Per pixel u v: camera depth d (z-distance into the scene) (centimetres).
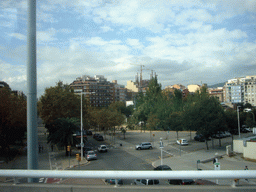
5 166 2661
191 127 4097
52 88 4597
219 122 3853
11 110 3562
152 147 4278
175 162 2836
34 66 465
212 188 382
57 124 3722
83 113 4969
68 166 2714
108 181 730
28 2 472
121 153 3722
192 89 17450
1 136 3500
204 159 2988
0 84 9300
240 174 359
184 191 382
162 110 7344
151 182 1296
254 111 6581
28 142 447
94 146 4675
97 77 16488
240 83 13800
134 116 7750
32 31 468
